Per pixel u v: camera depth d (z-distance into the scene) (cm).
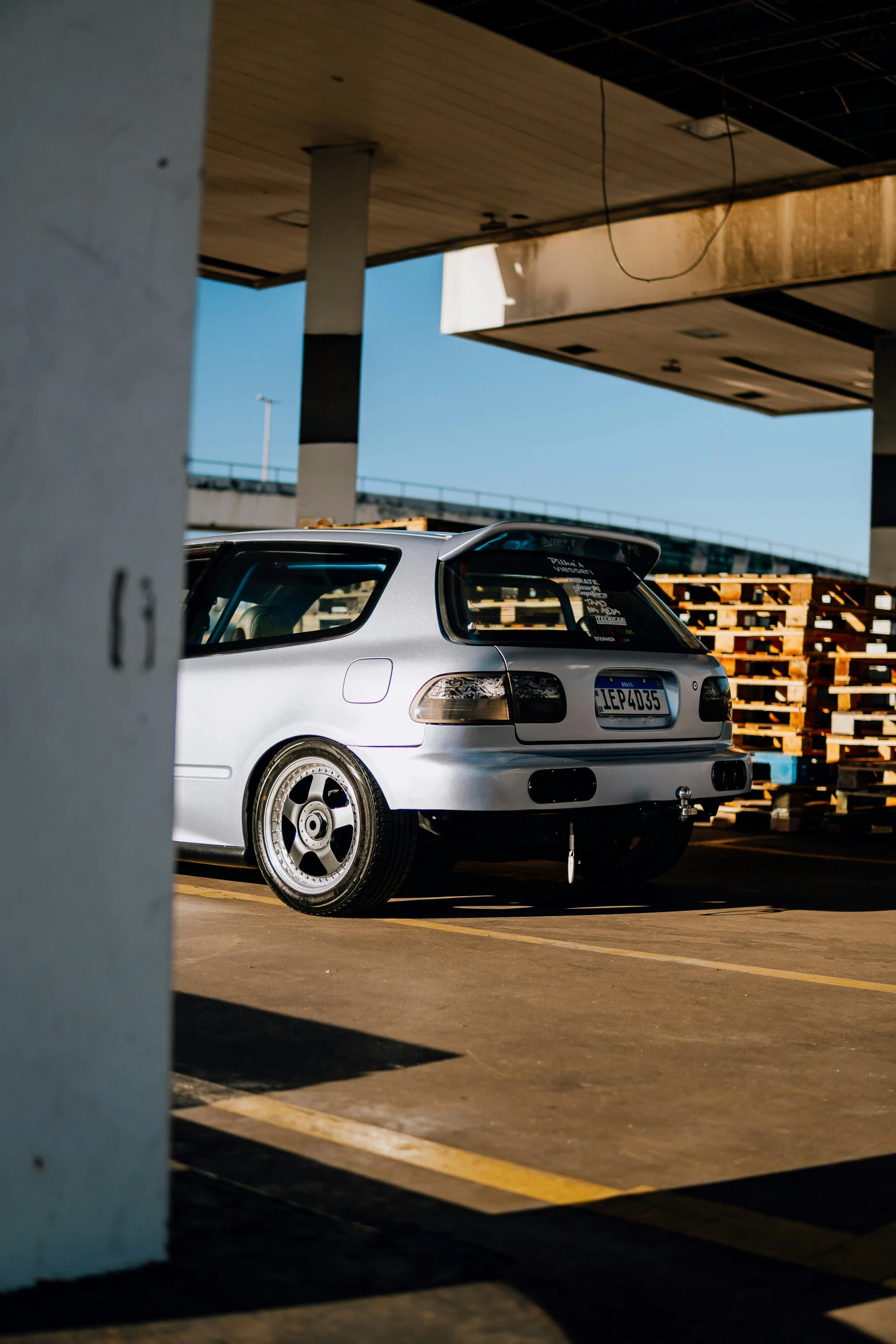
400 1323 196
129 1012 205
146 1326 189
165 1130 209
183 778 556
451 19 1403
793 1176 266
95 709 200
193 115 209
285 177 1889
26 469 193
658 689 552
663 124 1666
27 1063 195
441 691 492
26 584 193
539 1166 266
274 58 1498
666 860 630
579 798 504
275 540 573
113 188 201
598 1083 321
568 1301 208
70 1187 200
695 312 2262
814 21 1395
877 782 964
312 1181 253
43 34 194
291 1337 189
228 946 457
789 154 1750
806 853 806
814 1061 345
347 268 1753
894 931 538
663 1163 270
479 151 1766
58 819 197
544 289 2153
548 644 518
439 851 529
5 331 191
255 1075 318
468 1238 230
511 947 472
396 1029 360
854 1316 207
